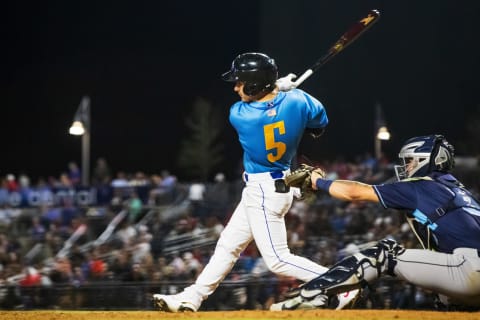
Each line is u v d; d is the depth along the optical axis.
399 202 14.54
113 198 59.88
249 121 16.69
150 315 14.73
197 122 118.81
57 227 53.59
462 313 14.00
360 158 60.47
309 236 41.00
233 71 16.84
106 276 38.94
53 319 14.62
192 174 116.44
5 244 47.25
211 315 14.38
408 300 30.02
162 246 44.72
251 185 16.94
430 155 15.03
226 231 17.66
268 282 31.72
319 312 14.25
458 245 14.19
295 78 18.03
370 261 14.60
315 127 17.30
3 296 34.81
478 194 45.91
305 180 15.38
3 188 60.56
